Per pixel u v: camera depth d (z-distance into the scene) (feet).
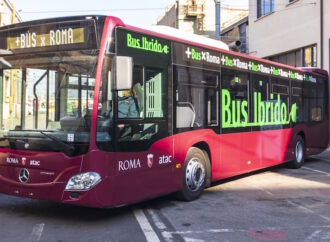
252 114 33.32
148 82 22.54
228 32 118.32
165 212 23.49
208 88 27.89
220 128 29.12
